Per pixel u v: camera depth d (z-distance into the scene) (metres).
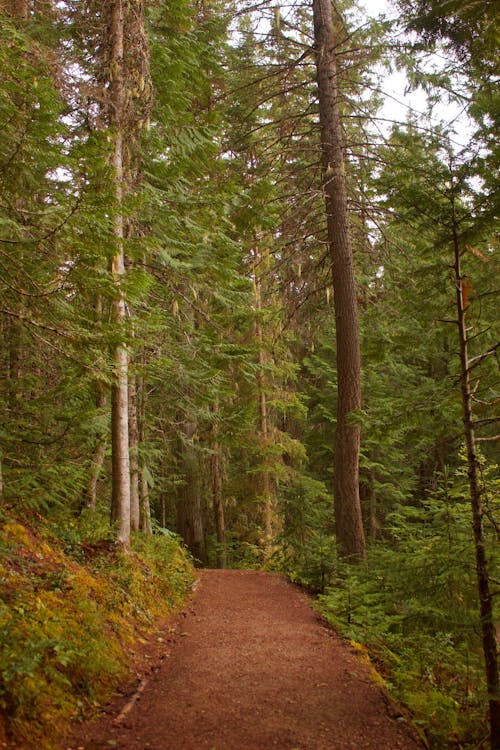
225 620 7.83
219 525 18.56
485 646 4.60
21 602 4.79
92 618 5.45
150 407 14.06
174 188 10.36
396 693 5.43
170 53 9.84
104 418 9.61
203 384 11.42
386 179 5.38
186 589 9.72
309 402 22.27
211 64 11.82
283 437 17.52
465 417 4.88
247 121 14.42
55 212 5.11
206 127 10.62
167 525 24.83
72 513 9.10
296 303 13.97
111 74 8.41
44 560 6.20
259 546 17.03
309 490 13.35
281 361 17.38
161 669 5.58
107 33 8.70
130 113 8.56
